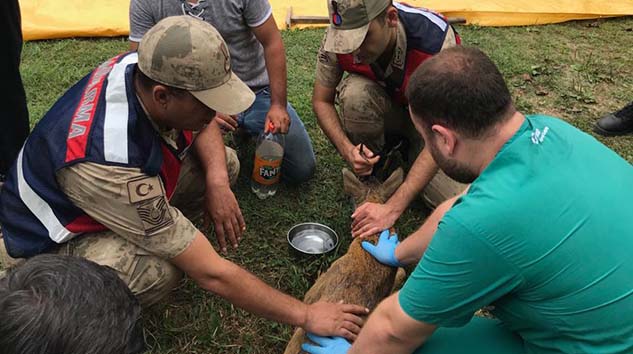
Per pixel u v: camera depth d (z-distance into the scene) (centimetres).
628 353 167
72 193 204
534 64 485
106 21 488
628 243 165
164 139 214
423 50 277
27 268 111
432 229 229
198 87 192
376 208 270
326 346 214
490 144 169
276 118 312
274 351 251
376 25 257
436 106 166
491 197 162
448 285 167
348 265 245
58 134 203
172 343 250
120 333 109
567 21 573
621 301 164
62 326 102
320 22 526
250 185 341
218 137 274
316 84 313
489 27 552
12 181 218
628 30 564
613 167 172
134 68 204
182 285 272
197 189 283
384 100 312
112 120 198
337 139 308
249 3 304
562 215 161
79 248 221
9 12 277
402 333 181
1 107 293
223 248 266
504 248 160
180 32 191
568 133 174
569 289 164
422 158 271
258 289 216
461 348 201
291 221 319
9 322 100
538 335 179
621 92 457
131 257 222
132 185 197
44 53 455
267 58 315
